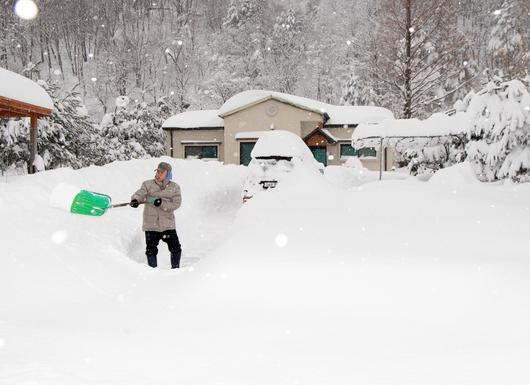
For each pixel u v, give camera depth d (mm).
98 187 10703
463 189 8508
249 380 2447
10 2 65312
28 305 4383
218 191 15562
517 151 13727
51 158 20344
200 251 8844
